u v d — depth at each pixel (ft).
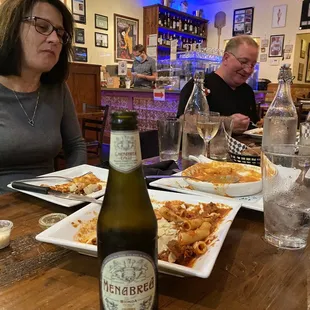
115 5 19.45
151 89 14.75
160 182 3.03
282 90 4.27
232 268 1.83
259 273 1.78
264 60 21.90
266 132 4.19
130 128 1.32
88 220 2.11
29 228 2.31
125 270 1.29
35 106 4.48
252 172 3.16
